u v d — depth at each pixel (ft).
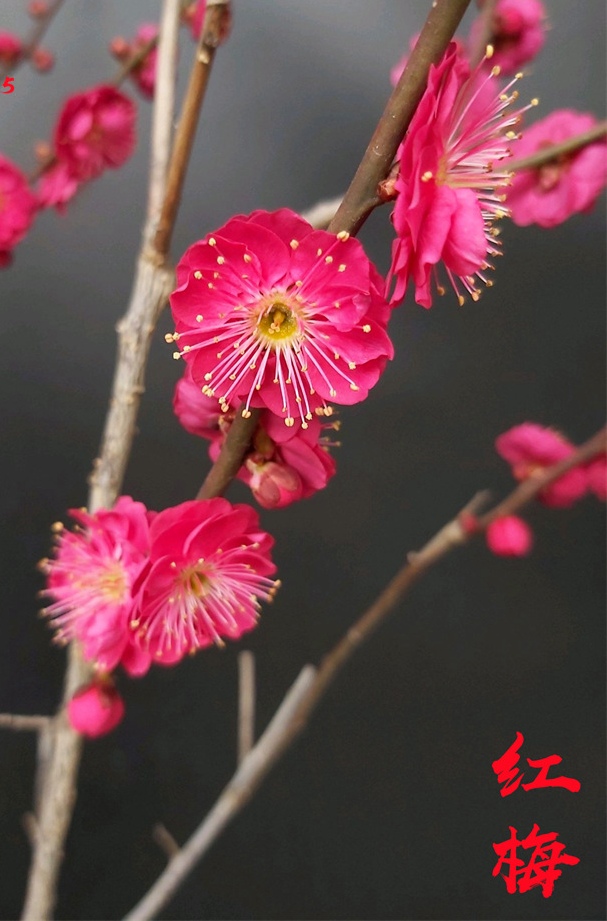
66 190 1.52
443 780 2.05
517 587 2.02
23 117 1.71
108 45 1.70
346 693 2.03
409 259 1.28
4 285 1.84
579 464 1.54
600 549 2.01
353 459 1.96
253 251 1.29
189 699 2.02
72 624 1.41
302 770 2.04
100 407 1.91
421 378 1.94
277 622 2.01
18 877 1.98
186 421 1.37
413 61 1.27
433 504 1.99
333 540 2.00
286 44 1.73
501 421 1.96
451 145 1.32
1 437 1.91
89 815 2.01
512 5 1.50
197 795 2.03
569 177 1.49
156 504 1.92
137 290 1.42
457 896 2.03
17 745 1.97
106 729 1.46
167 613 1.37
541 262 1.87
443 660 2.04
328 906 2.05
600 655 2.02
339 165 1.77
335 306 1.30
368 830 2.05
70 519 1.95
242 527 1.35
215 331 1.31
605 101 1.73
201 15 1.52
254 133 1.76
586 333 1.90
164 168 1.43
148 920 1.55
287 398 1.31
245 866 2.03
